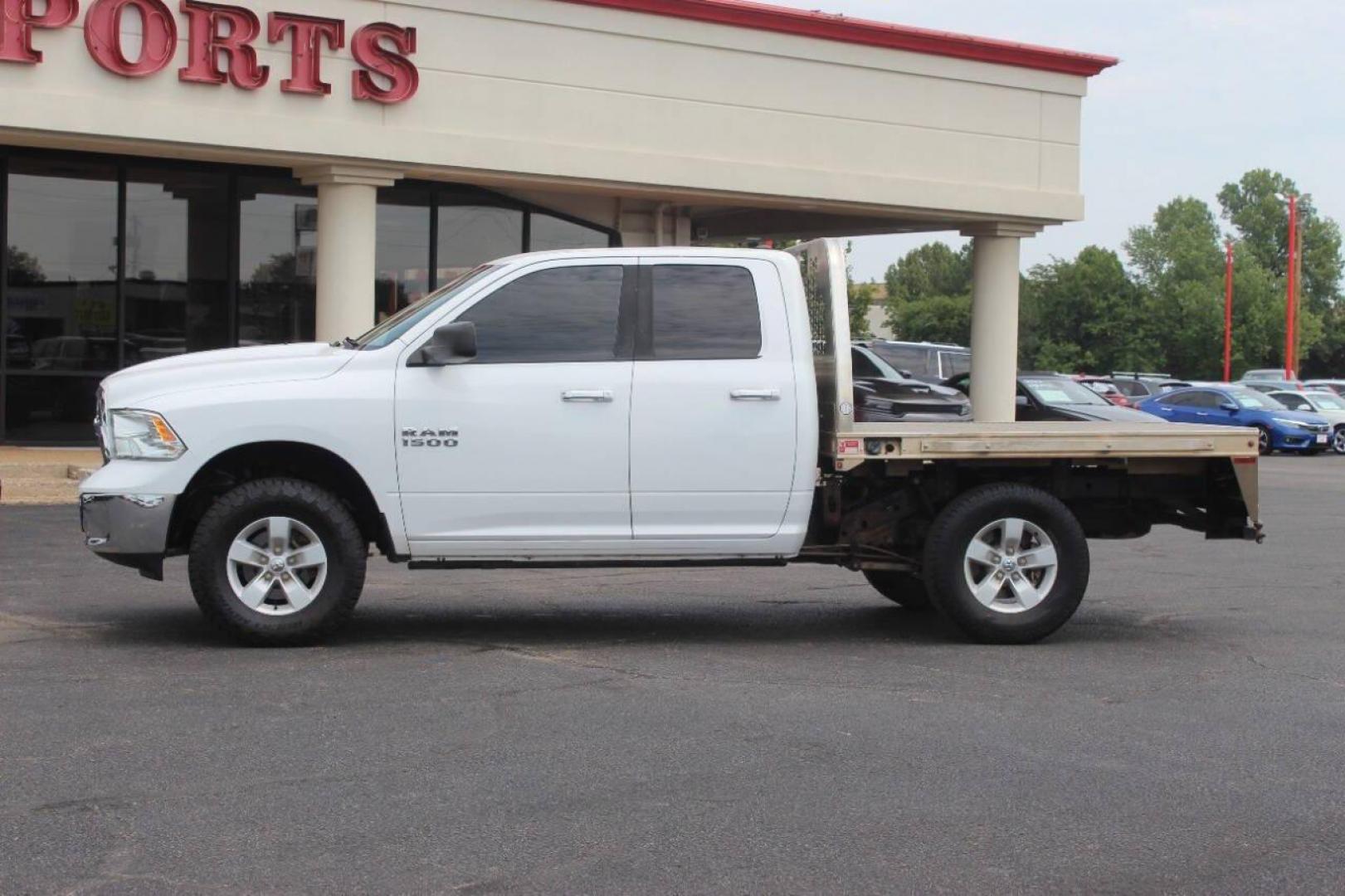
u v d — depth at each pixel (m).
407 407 8.49
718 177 20.88
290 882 4.77
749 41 20.98
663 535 8.75
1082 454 9.11
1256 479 9.33
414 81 18.70
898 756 6.40
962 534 9.01
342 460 8.61
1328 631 9.84
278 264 21.22
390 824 5.35
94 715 6.82
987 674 8.22
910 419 14.39
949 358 24.20
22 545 12.63
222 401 8.34
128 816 5.39
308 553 8.44
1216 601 11.16
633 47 20.19
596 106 19.98
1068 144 23.78
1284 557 14.17
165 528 8.30
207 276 20.84
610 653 8.59
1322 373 129.62
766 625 9.77
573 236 23.31
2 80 16.53
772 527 8.84
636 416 8.65
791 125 21.42
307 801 5.60
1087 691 7.80
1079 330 112.25
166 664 7.99
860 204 22.12
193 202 20.73
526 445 8.57
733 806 5.64
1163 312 110.00
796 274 8.90
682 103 20.59
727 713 7.10
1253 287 111.12
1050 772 6.19
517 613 10.02
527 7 19.41
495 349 8.64
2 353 19.86
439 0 18.86
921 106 22.44
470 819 5.43
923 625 9.88
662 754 6.34
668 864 4.99
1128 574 12.76
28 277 19.94
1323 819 5.63
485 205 22.44
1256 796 5.91
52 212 20.00
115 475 8.33
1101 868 5.05
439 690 7.47
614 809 5.57
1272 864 5.11
